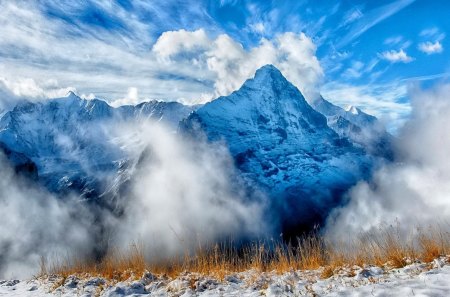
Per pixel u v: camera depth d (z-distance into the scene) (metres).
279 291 6.84
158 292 8.23
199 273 9.54
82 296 8.65
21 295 9.81
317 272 8.71
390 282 6.27
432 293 5.21
